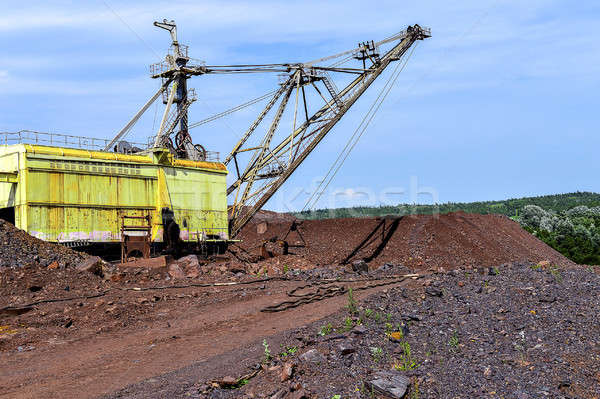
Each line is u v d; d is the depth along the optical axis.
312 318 16.77
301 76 45.16
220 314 18.72
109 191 35.62
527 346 11.80
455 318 14.52
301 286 24.47
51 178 32.88
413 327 13.72
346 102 45.75
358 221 48.03
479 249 40.16
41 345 14.77
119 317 17.91
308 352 11.25
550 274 20.84
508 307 15.34
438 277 23.78
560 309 14.61
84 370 12.12
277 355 11.72
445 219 45.75
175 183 39.62
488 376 10.02
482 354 11.30
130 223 36.53
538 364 10.59
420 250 38.84
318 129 45.34
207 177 42.34
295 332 13.78
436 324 13.91
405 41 47.12
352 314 15.41
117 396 9.96
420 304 16.64
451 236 41.25
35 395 10.34
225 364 11.56
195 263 28.67
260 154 45.66
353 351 11.52
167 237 37.66
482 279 20.91
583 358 10.84
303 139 45.44
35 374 11.91
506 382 9.74
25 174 31.86
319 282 26.02
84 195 34.28
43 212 32.31
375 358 11.27
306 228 51.03
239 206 45.78
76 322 17.23
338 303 19.42
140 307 19.17
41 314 17.62
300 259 41.34
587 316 13.64
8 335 15.29
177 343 14.66
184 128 45.34
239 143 45.94
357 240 44.16
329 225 49.75
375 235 43.97
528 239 50.66
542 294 16.52
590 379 9.88
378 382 9.45
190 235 40.19
